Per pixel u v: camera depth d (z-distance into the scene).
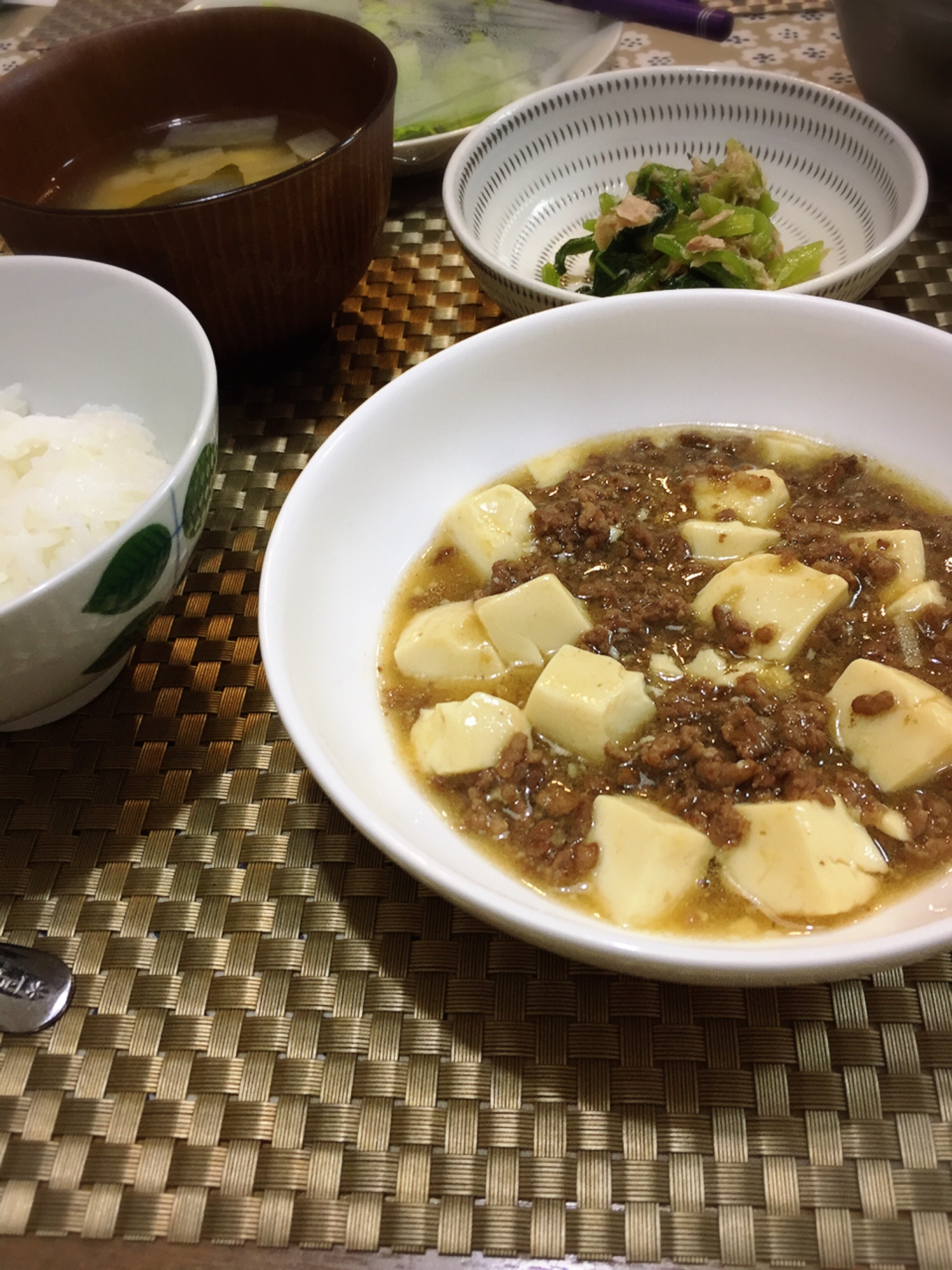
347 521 0.23
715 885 0.19
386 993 0.19
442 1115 0.18
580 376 0.25
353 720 0.21
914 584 0.22
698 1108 0.18
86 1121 0.18
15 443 0.23
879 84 0.32
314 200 0.25
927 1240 0.16
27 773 0.22
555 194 0.35
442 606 0.23
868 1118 0.17
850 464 0.24
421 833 0.19
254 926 0.20
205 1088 0.18
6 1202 0.17
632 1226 0.17
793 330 0.24
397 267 0.34
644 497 0.25
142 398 0.25
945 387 0.23
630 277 0.31
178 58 0.30
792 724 0.20
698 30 0.38
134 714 0.23
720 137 0.35
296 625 0.20
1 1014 0.19
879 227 0.31
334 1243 0.17
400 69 0.38
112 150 0.31
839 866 0.18
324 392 0.30
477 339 0.24
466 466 0.25
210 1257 0.17
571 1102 0.18
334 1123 0.18
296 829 0.21
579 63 0.38
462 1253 0.17
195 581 0.26
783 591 0.22
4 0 0.49
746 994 0.18
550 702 0.21
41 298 0.25
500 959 0.19
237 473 0.28
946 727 0.19
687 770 0.20
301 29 0.29
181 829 0.21
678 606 0.22
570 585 0.23
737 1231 0.16
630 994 0.19
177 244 0.25
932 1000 0.18
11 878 0.21
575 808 0.20
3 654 0.19
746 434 0.26
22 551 0.22
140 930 0.20
